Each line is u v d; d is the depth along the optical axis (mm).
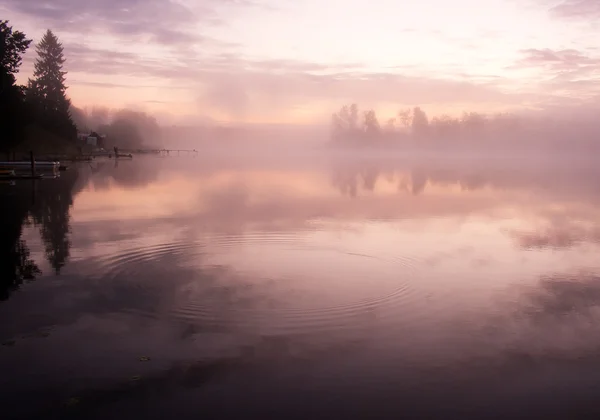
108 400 5441
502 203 23156
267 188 29344
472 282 10047
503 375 6117
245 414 5199
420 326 7617
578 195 27047
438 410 5320
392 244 13539
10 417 5129
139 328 7395
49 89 72938
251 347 6777
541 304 8750
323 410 5289
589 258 12258
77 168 44938
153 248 12609
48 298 8656
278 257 11883
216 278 9977
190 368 6172
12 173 31844
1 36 34000
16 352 6578
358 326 7551
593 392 5746
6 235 14070
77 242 13195
